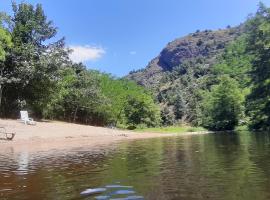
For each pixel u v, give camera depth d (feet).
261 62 162.61
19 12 161.99
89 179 34.09
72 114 205.16
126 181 32.55
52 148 72.23
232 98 238.07
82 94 197.06
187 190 27.84
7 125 114.73
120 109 238.68
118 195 26.89
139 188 29.25
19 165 45.21
